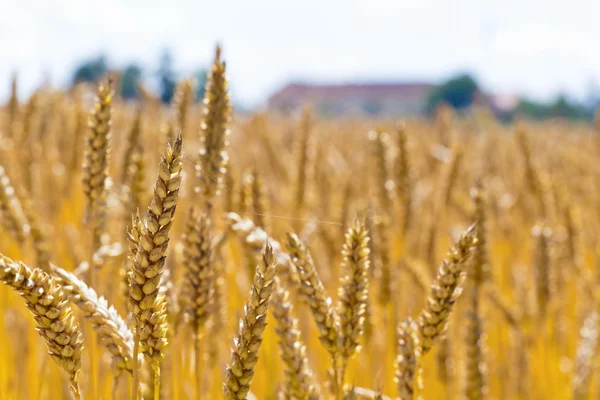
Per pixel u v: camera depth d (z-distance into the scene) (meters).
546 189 6.89
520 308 5.70
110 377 3.67
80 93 6.85
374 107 108.19
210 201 3.63
